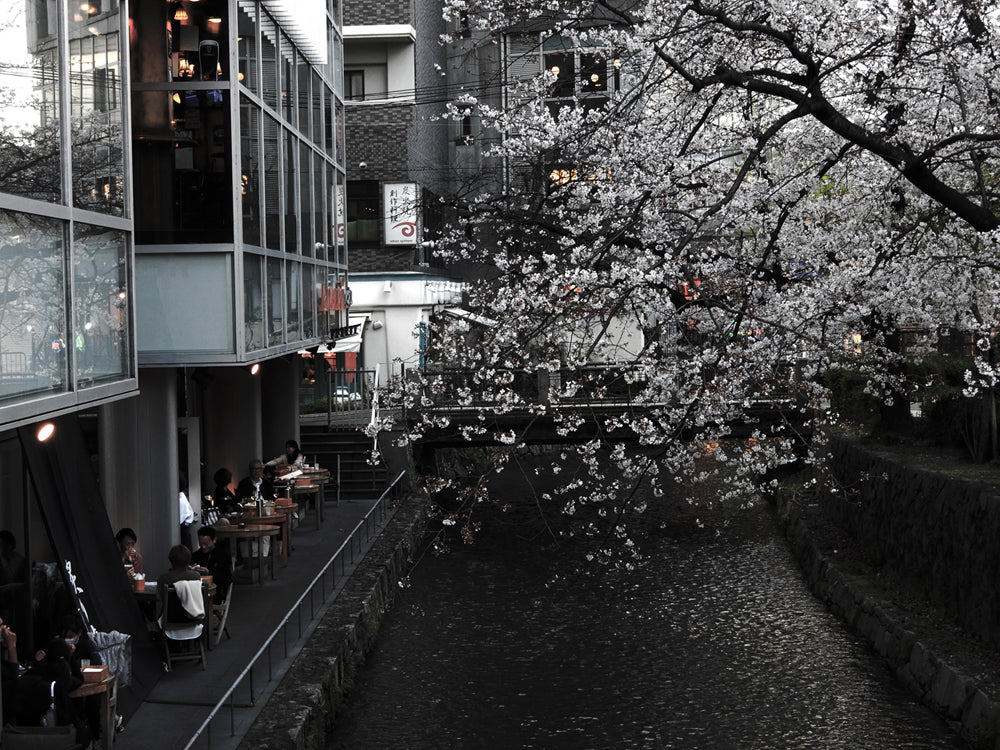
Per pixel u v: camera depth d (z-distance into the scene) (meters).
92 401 10.41
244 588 16.03
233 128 15.13
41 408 9.12
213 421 21.45
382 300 36.12
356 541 19.45
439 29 43.31
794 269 13.74
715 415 11.66
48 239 9.48
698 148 12.98
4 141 8.60
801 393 12.72
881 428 20.38
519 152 13.28
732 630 16.66
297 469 21.72
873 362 14.59
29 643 10.66
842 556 18.98
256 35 16.61
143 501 15.12
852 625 16.50
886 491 17.94
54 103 9.67
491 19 11.48
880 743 12.15
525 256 13.02
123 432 15.07
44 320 9.32
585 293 9.52
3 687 8.90
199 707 10.78
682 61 11.03
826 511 22.22
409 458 25.30
